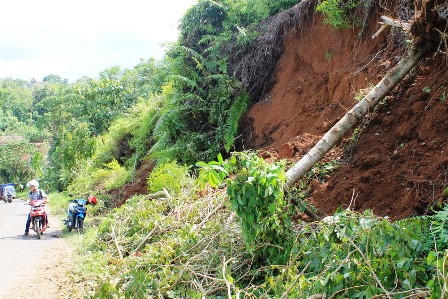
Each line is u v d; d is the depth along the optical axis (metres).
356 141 7.56
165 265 6.00
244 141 11.95
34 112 83.19
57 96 42.19
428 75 7.39
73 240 10.69
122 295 5.47
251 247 5.65
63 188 30.38
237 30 13.36
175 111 13.02
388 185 6.29
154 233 8.42
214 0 14.02
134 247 8.27
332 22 9.95
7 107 83.88
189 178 10.96
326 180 7.36
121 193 14.98
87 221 13.52
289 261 5.05
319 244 4.92
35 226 11.73
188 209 8.47
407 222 4.79
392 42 8.81
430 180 5.82
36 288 7.01
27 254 9.62
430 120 6.68
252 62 12.47
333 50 10.51
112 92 32.44
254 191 5.49
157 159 13.97
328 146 6.91
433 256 3.86
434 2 6.88
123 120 21.30
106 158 20.98
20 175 53.75
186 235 6.80
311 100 10.32
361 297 4.06
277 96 11.61
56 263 8.55
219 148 12.27
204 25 14.10
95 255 8.28
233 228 6.38
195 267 6.01
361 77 9.00
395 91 7.73
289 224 5.82
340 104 8.97
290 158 8.64
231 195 5.54
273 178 5.44
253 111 12.10
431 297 3.60
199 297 4.95
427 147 6.38
